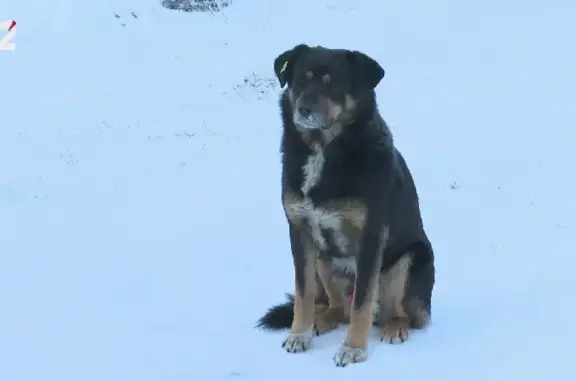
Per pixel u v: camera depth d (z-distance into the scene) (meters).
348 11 18.69
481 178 10.23
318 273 6.16
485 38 16.78
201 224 9.07
